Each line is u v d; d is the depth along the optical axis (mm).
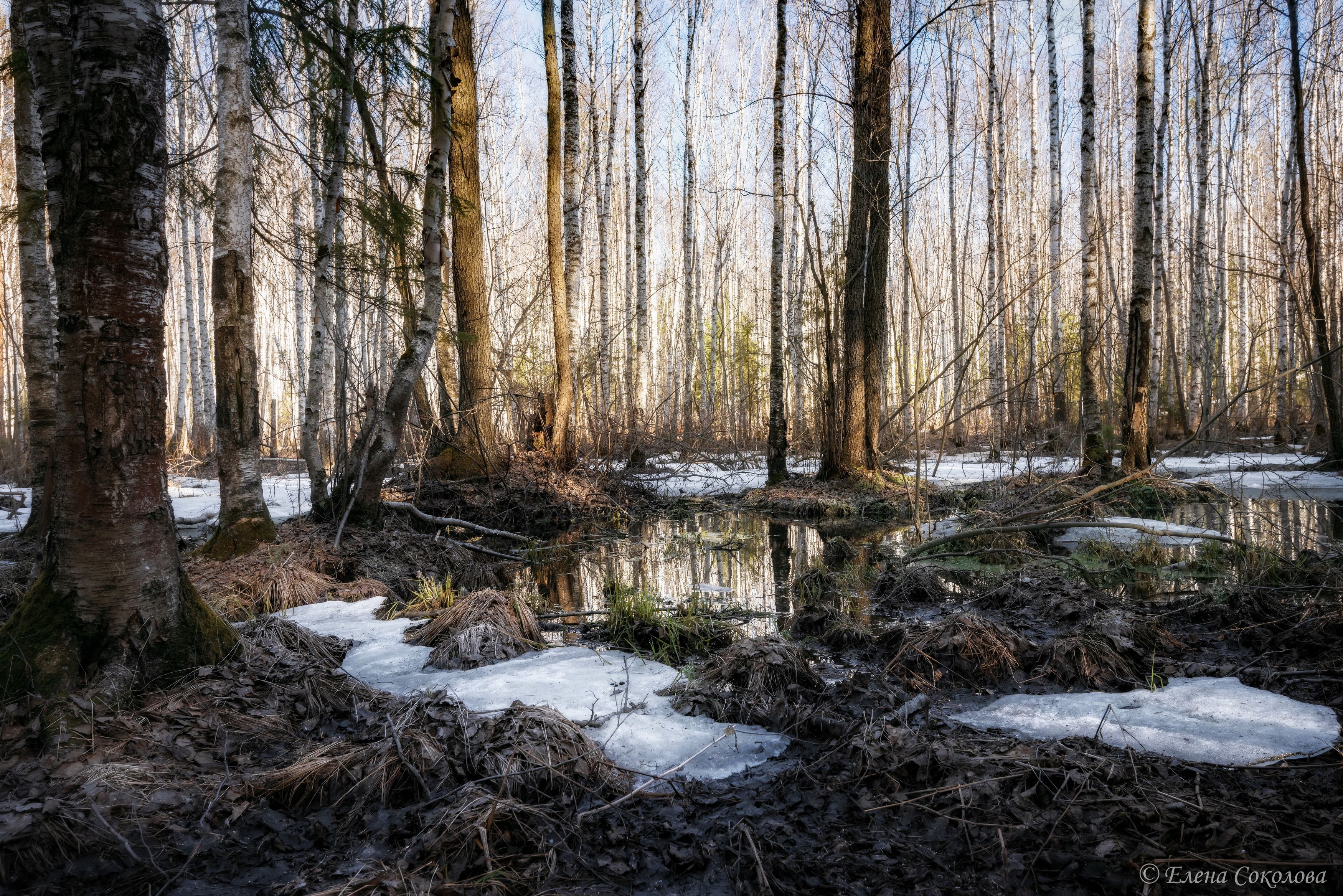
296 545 7062
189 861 2447
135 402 3523
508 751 2980
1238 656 4406
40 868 2350
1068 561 7062
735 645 4164
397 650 4805
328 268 8484
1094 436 12273
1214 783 2756
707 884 2303
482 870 2363
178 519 9883
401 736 3082
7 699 3148
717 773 3072
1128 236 28438
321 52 7641
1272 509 10414
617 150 31203
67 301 3414
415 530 9508
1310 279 14352
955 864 2340
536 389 14875
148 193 3502
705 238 32188
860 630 5035
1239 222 27219
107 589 3471
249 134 6656
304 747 3271
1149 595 6043
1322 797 2621
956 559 7762
